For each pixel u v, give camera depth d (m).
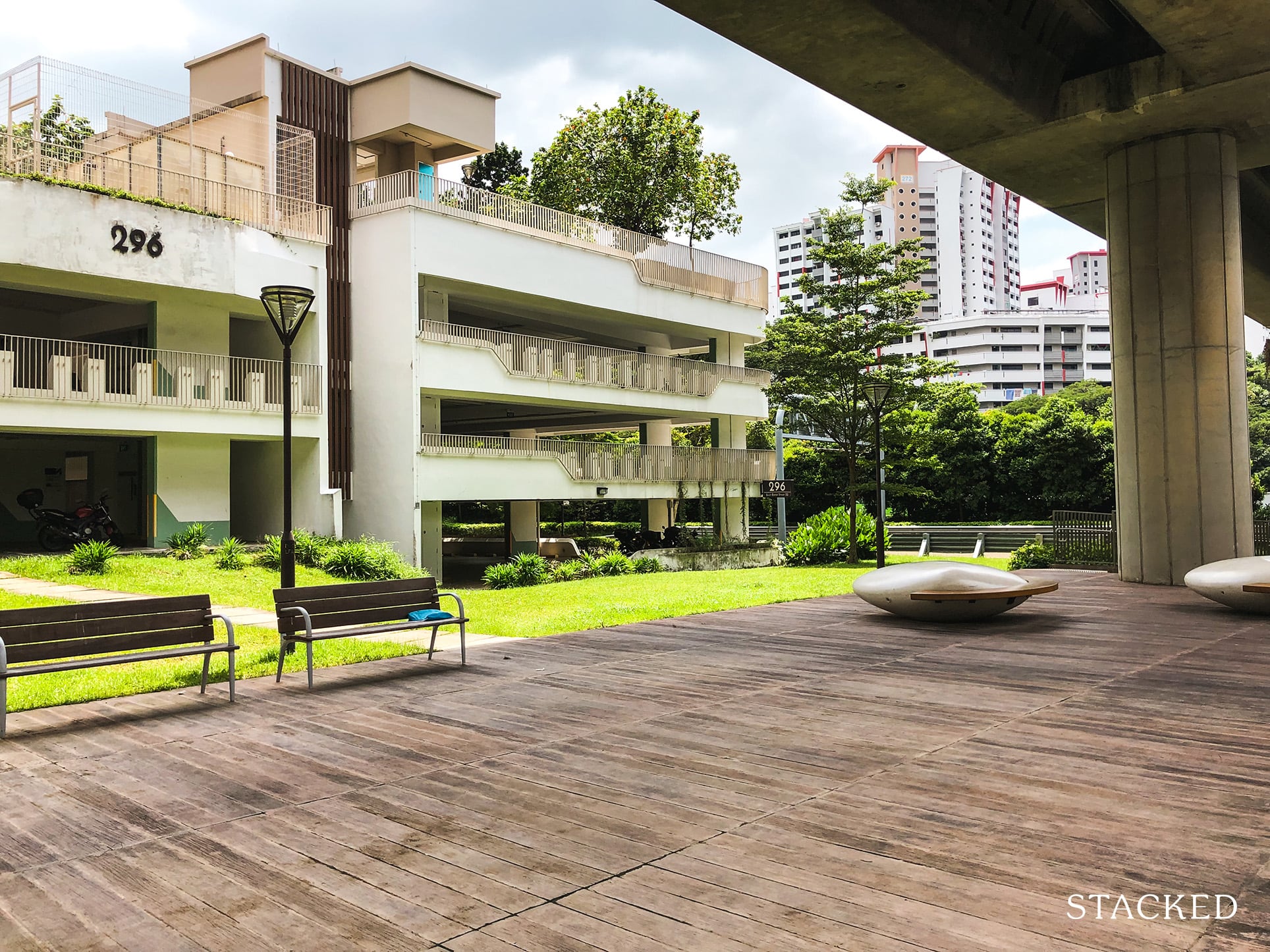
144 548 22.27
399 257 26.00
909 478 45.38
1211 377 15.26
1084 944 3.13
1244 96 14.05
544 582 23.84
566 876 3.78
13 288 20.91
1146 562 15.77
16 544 24.73
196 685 8.02
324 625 8.24
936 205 157.75
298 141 26.00
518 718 6.66
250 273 22.75
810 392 31.23
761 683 7.83
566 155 40.16
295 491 25.11
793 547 31.52
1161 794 4.71
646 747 5.79
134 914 3.50
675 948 3.15
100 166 21.58
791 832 4.25
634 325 35.69
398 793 4.91
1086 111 14.69
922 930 3.25
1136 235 15.84
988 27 12.98
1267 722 6.25
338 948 3.21
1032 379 114.81
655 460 33.25
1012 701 6.96
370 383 26.52
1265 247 25.06
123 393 22.23
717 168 41.94
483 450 27.58
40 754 5.77
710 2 11.12
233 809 4.68
